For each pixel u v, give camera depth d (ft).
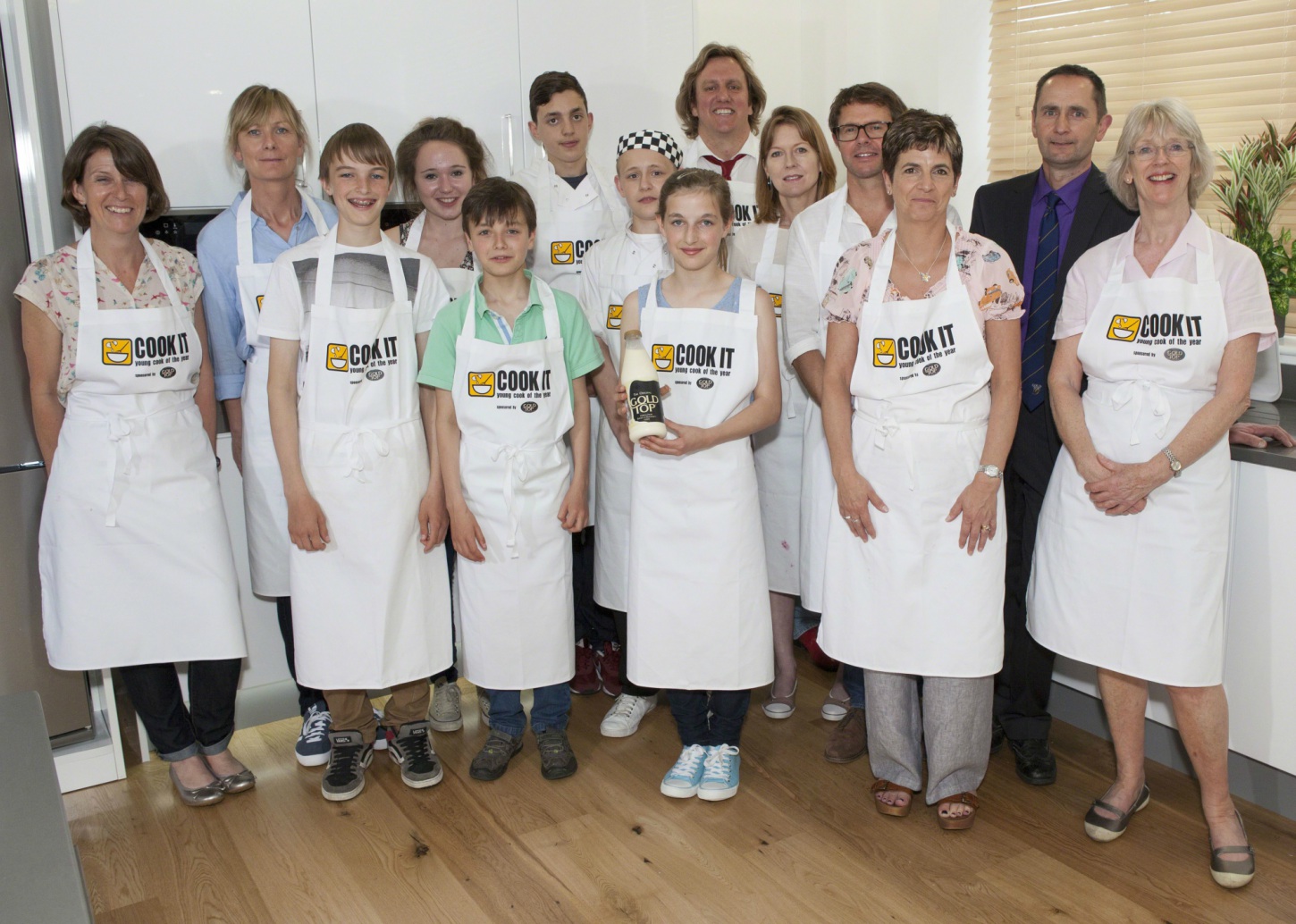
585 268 8.80
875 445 6.96
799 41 13.34
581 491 8.05
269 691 9.60
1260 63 9.39
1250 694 7.49
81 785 8.34
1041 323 7.86
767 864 7.06
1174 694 6.90
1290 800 7.51
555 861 7.16
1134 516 6.73
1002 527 6.93
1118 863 7.00
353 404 7.63
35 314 7.22
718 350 7.43
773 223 8.87
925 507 6.82
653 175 8.27
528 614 7.91
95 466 7.38
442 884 6.95
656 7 11.04
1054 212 7.89
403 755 8.31
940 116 6.59
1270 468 7.16
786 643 9.35
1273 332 6.44
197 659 7.80
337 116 9.41
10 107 7.69
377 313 7.60
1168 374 6.63
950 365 6.73
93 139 7.08
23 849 3.27
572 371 7.95
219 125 8.87
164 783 8.45
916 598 6.93
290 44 9.08
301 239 8.39
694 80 9.91
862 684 8.46
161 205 7.52
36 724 4.09
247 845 7.48
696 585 7.59
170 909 6.75
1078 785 8.07
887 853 7.16
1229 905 6.54
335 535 7.68
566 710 8.43
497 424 7.66
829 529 7.38
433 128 8.86
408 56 9.68
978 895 6.66
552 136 9.30
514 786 8.21
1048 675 8.04
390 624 7.82
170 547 7.61
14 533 7.90
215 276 8.21
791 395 8.83
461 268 8.93
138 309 7.38
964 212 12.12
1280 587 7.21
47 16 8.06
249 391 8.32
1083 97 7.58
